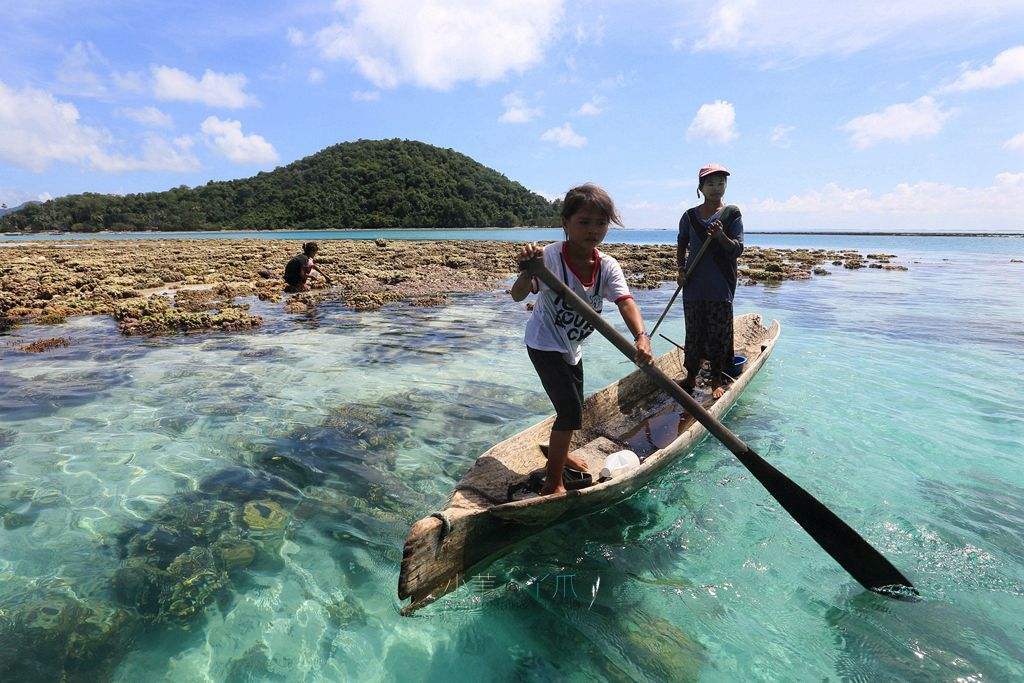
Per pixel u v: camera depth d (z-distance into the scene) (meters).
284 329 9.98
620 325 10.71
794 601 2.93
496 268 20.55
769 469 3.20
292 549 3.40
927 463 4.36
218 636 2.70
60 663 2.51
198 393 6.27
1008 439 4.81
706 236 5.07
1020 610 2.80
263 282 15.81
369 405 5.91
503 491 3.40
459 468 4.48
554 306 3.21
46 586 3.02
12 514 3.73
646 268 20.23
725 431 3.28
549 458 3.32
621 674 2.48
